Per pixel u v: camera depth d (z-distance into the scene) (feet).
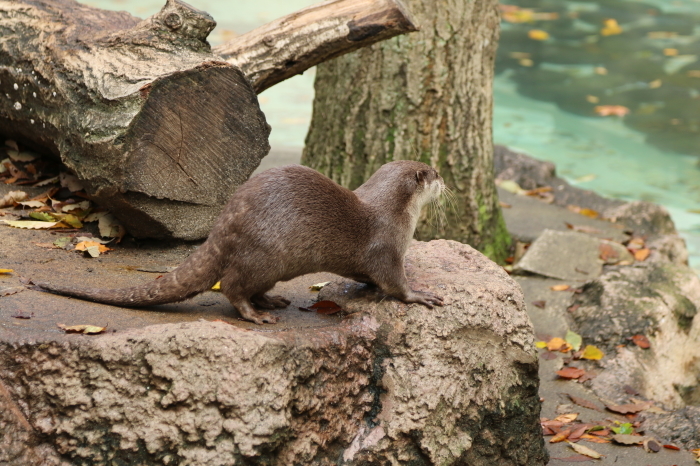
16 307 13.55
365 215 14.87
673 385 21.77
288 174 14.51
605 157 42.83
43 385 12.39
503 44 60.70
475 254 17.47
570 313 24.23
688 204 37.52
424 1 24.68
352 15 19.85
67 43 19.19
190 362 12.47
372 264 14.82
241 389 12.44
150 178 17.48
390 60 25.09
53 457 12.39
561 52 59.41
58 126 18.61
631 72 55.67
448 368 14.85
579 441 18.34
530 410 15.93
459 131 25.61
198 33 18.69
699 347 23.43
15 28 20.16
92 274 16.12
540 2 72.64
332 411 13.92
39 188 20.89
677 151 44.01
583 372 21.27
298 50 20.06
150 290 14.11
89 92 17.66
